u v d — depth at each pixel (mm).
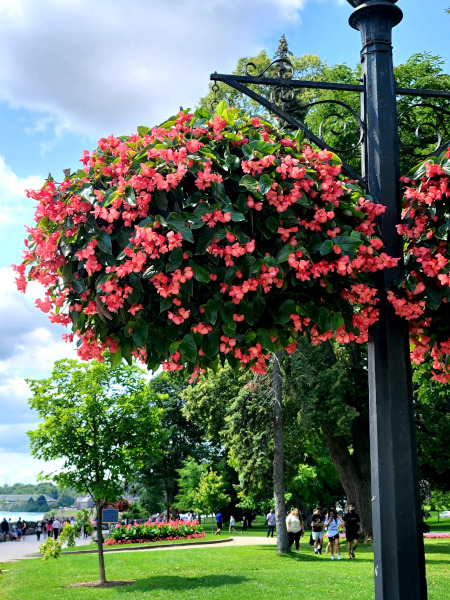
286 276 3701
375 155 4141
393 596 3609
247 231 3678
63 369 15523
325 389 22141
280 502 20516
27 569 17891
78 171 3846
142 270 3617
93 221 3682
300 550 21938
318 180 3781
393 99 4258
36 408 15398
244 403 22016
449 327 4121
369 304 3912
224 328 3684
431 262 3762
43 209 3770
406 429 3805
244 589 12383
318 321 3752
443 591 11117
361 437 24578
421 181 3939
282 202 3582
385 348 3891
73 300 3943
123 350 3969
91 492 15078
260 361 4125
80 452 15242
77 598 12211
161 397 16062
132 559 19828
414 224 3994
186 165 3580
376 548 3748
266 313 3850
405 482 3736
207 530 46594
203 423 25438
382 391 3857
